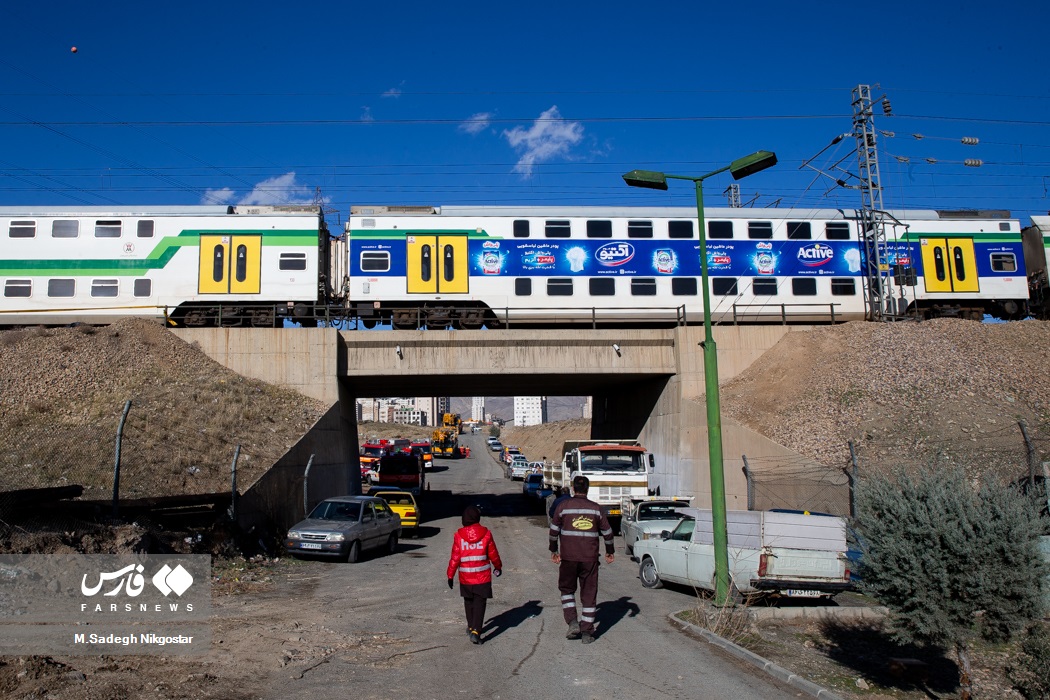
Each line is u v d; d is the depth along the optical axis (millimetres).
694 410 25781
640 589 13195
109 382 22781
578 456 22641
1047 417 20734
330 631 9172
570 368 27312
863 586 8227
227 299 26828
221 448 19891
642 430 31438
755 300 28844
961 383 23344
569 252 28328
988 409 21469
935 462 8703
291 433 22656
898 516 7848
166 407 21609
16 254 26781
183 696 6316
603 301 28234
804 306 29062
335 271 28859
